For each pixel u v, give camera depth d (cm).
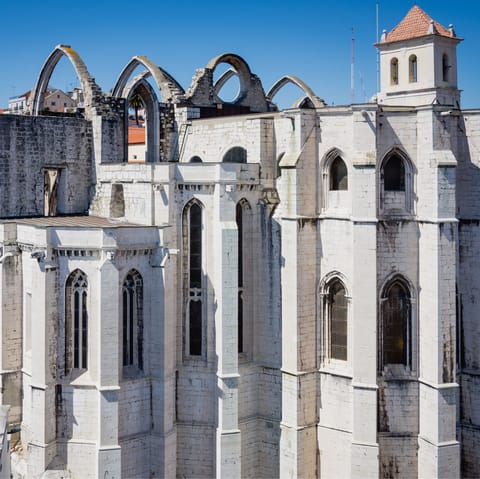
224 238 5162
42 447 4916
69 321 5016
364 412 5053
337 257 5209
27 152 5975
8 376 5394
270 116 5569
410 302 5159
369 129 5000
